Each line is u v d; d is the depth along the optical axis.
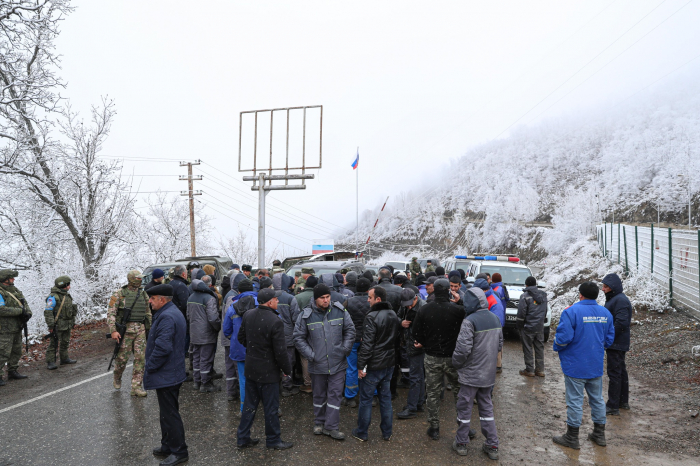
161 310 4.26
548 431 5.03
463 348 4.32
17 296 7.14
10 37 12.29
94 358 8.66
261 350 4.45
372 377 4.72
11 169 12.84
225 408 5.77
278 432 4.53
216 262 14.24
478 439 4.84
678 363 7.14
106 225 15.62
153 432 4.94
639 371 7.23
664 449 4.47
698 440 4.64
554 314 12.84
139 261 18.50
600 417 4.61
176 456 4.14
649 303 11.02
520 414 5.59
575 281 17.12
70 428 5.04
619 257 16.97
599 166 124.19
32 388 6.61
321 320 4.83
